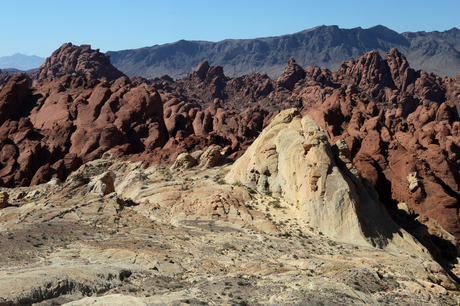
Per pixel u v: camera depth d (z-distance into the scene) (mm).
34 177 96750
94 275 22875
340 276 24406
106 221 40469
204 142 96688
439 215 60156
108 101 123062
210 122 151875
